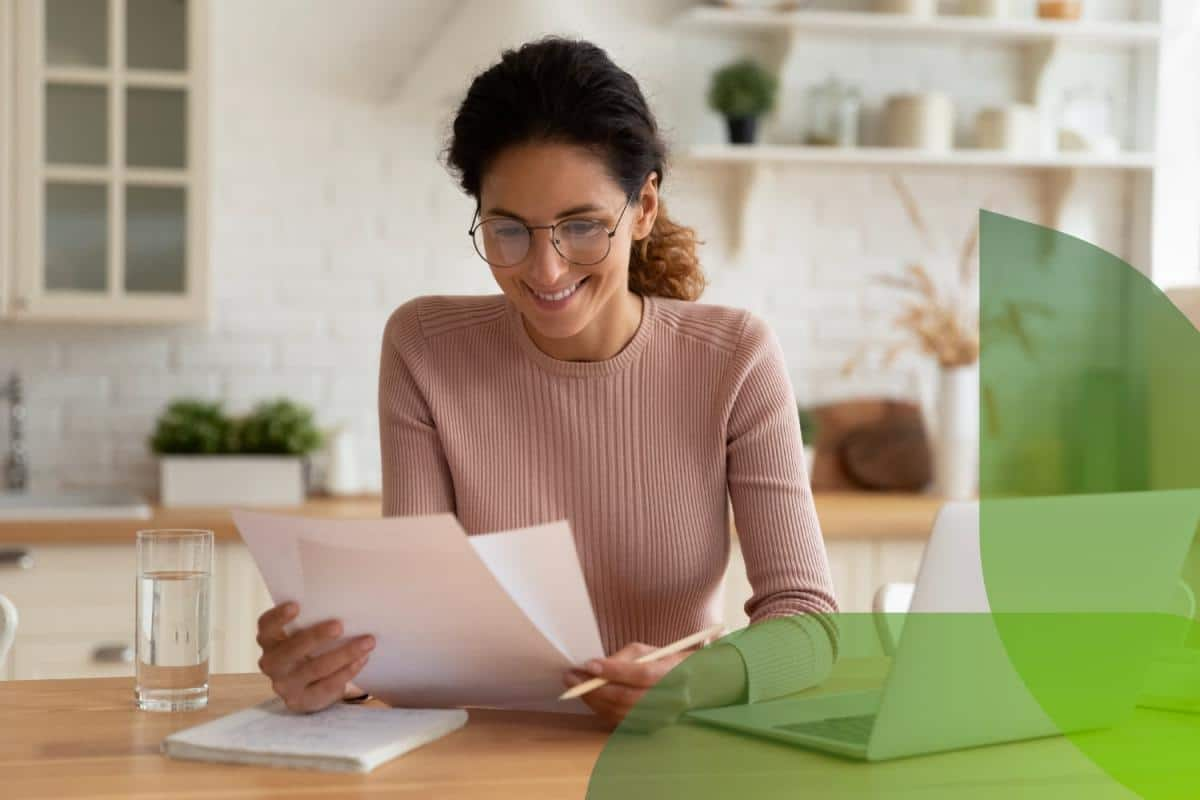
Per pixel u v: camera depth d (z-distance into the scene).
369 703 1.52
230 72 3.63
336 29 3.67
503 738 1.35
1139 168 3.94
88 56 3.33
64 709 1.46
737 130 3.73
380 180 3.71
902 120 3.79
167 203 3.37
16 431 3.54
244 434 3.46
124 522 3.08
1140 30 3.84
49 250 3.32
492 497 1.71
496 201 1.44
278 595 1.36
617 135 1.44
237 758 1.25
